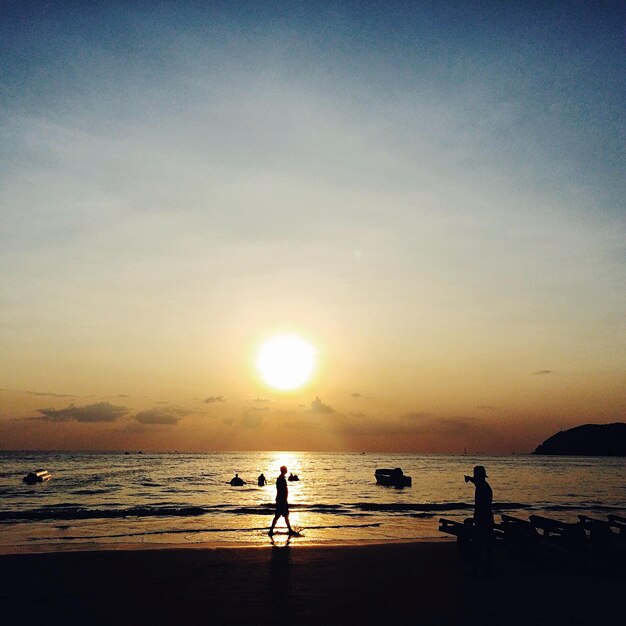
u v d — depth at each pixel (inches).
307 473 4365.2
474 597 415.8
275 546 663.1
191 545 711.7
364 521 1186.6
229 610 377.4
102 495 2032.5
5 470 4045.3
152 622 350.9
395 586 450.9
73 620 354.6
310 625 346.9
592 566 493.7
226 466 5442.9
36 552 642.2
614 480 3772.1
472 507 1572.3
